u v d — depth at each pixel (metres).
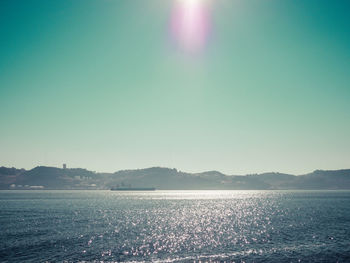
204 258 57.03
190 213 149.12
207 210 168.38
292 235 79.88
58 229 89.75
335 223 102.62
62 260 54.94
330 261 54.50
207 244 69.31
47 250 62.09
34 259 55.25
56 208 175.75
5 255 57.81
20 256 57.25
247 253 60.44
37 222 106.06
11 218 118.12
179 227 97.44
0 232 83.38
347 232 83.81
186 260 55.69
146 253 60.66
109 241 72.19
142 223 107.19
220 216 133.88
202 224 105.44
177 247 66.12
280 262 54.09
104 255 58.78
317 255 58.44
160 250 63.25
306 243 69.19
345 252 60.47
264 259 55.97
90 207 187.25
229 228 94.81
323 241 71.19
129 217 127.81
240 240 74.00
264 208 180.12
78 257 57.06
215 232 86.88
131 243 70.12
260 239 74.88
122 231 87.94
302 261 54.56
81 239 74.12
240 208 182.75
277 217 125.38
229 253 60.66
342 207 178.50
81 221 110.69
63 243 69.00
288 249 63.41
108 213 146.12
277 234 81.81
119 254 59.66
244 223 107.38
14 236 77.12
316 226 95.88
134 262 54.34
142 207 191.50
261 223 106.12
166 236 80.00
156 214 143.25
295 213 142.12
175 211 161.38
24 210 158.62
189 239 75.62
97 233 83.56
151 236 79.75
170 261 55.03
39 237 76.06
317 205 199.25
